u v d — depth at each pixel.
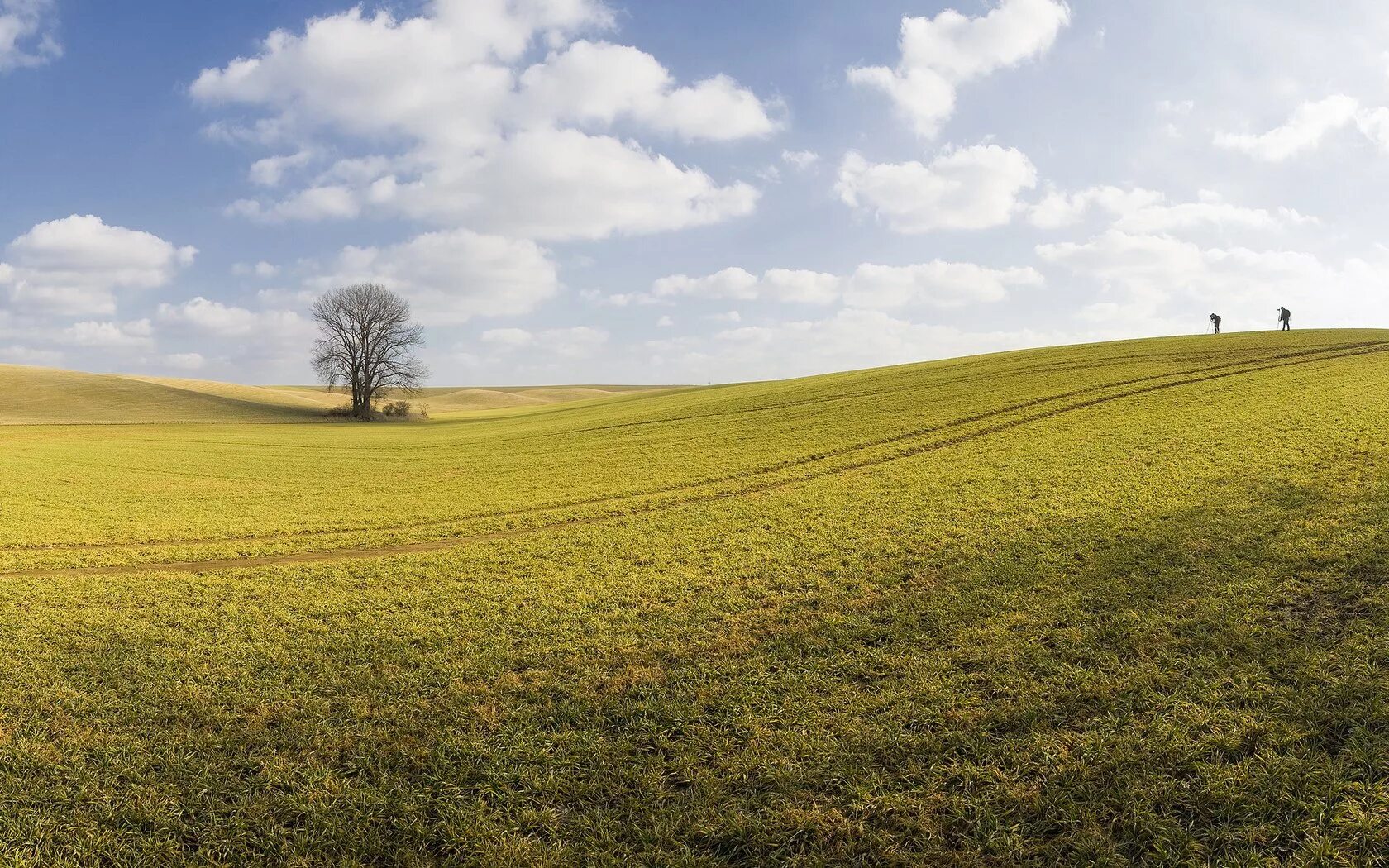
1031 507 20.39
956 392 47.59
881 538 18.92
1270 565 13.70
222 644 13.88
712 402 65.38
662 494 28.27
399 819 8.46
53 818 8.59
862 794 8.39
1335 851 6.87
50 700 11.54
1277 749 8.40
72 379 107.69
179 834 8.42
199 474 38.75
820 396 56.62
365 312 100.44
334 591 17.34
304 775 9.37
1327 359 43.88
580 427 59.16
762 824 8.05
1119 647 11.29
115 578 18.78
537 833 8.23
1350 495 17.33
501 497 30.06
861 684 11.03
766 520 22.25
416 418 104.81
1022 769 8.61
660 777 9.06
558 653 12.91
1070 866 7.21
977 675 10.92
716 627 13.73
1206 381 40.22
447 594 16.72
